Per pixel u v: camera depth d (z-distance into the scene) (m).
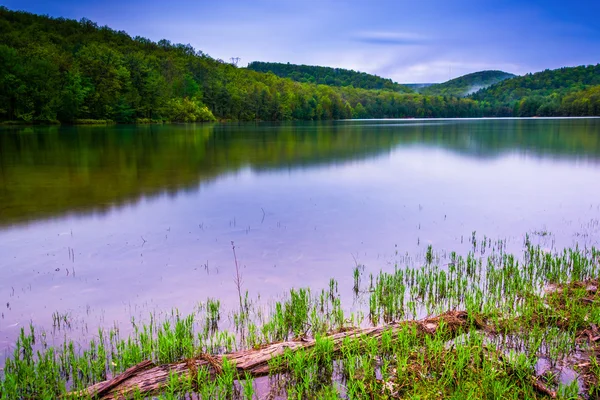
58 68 71.50
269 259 8.62
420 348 5.02
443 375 4.44
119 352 5.09
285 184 16.98
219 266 8.23
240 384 4.50
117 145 33.81
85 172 19.98
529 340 5.24
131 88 82.69
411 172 20.11
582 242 9.65
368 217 11.88
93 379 4.66
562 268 8.00
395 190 15.74
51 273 7.90
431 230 10.70
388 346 4.98
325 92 158.38
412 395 4.19
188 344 5.12
